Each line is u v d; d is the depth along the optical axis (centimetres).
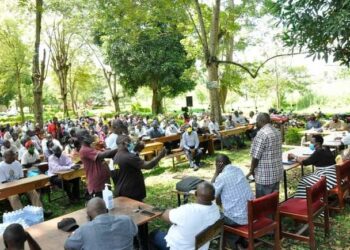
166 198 786
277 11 521
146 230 484
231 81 1980
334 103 3397
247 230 448
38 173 796
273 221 466
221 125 1540
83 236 318
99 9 1858
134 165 523
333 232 552
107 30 2198
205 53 1479
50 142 1005
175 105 5206
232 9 1612
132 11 1385
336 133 1113
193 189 555
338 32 464
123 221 332
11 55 2909
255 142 528
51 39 2983
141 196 538
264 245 511
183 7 1463
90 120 2266
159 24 2394
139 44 2700
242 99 4472
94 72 3994
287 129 1538
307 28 506
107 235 317
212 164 1132
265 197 441
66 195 856
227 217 462
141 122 1684
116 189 538
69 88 4094
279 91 3212
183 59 2742
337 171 577
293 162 666
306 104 3459
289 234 506
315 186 491
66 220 412
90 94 5944
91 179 602
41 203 727
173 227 392
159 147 1105
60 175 757
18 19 2208
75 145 860
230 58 2259
